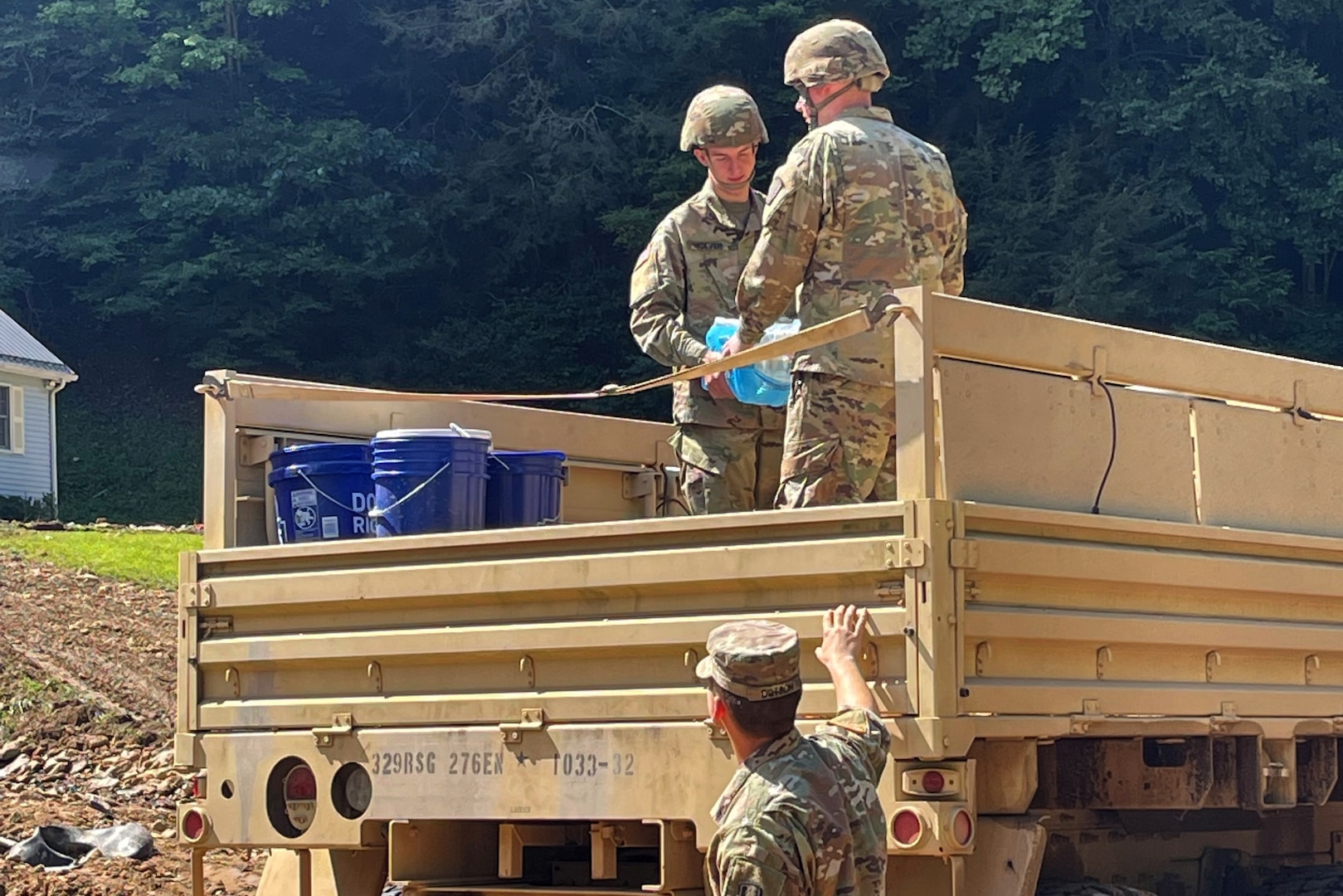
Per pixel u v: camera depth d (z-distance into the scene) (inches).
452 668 194.7
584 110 1540.4
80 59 1652.3
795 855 139.7
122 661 507.2
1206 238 1438.2
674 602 179.9
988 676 168.2
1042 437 181.0
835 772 144.3
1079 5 1454.2
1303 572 208.1
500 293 1620.3
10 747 417.4
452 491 213.3
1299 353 1408.7
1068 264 1318.9
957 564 164.7
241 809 207.3
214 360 1589.6
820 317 205.9
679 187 1482.5
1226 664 197.8
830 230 205.6
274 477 223.8
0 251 1617.9
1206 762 195.5
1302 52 1489.9
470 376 1582.2
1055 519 176.1
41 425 1285.7
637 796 179.6
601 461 268.4
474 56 1659.7
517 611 190.2
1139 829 221.1
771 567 172.1
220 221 1590.8
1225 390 204.5
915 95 1540.4
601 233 1599.4
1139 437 192.7
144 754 418.3
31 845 312.3
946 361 172.1
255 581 207.9
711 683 145.7
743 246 249.8
